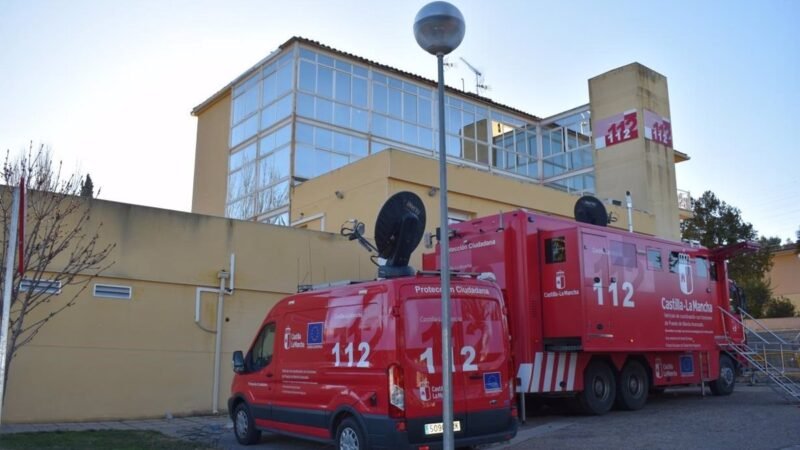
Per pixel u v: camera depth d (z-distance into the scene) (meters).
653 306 13.66
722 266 16.55
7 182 12.39
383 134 24.44
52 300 12.98
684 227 40.09
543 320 12.38
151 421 13.52
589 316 11.98
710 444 9.30
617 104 28.59
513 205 21.98
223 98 27.36
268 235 16.12
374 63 24.48
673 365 14.64
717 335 15.80
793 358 19.00
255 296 15.71
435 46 7.00
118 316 13.77
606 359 13.17
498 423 8.52
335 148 23.11
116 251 13.84
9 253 7.78
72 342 13.15
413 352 8.04
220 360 14.95
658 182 27.77
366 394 8.17
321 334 9.24
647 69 28.69
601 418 12.43
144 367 13.95
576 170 29.59
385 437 7.80
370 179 19.30
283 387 9.82
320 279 16.80
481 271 12.79
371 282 8.67
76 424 12.77
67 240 12.16
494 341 8.80
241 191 24.89
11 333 11.30
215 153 27.27
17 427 12.08
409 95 25.58
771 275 49.19
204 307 14.91
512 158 29.02
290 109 22.56
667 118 29.08
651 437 10.00
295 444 10.67
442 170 6.93
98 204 13.68
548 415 13.12
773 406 13.34
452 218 20.52
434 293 8.44
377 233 11.00
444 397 6.52
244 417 10.71
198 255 14.98
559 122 30.56
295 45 22.86
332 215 20.39
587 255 12.25
